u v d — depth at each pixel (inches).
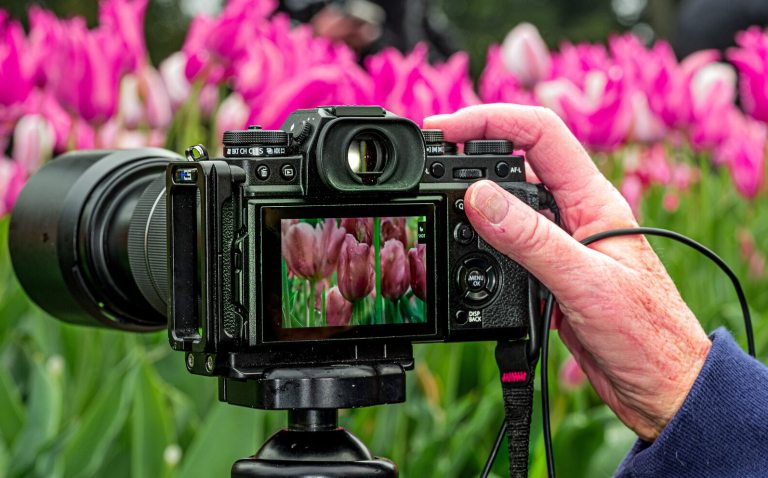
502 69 127.3
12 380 107.0
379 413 93.4
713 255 60.1
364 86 97.4
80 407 97.2
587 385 108.7
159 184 58.9
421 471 87.9
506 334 57.6
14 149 109.5
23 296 105.0
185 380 99.7
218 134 106.2
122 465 87.5
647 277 57.1
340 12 156.4
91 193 62.9
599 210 59.6
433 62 182.9
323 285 53.0
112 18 108.3
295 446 54.1
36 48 106.8
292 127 54.7
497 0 1011.3
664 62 127.7
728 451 54.1
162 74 109.9
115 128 109.1
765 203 142.3
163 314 60.2
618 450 90.5
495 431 98.7
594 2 1011.3
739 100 174.9
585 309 55.5
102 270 62.6
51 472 85.4
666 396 56.6
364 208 53.6
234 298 51.8
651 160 135.6
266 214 51.9
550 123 59.7
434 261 55.3
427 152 56.1
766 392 54.4
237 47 105.1
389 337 54.4
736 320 112.6
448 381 99.6
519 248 54.3
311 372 53.0
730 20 181.2
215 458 77.7
